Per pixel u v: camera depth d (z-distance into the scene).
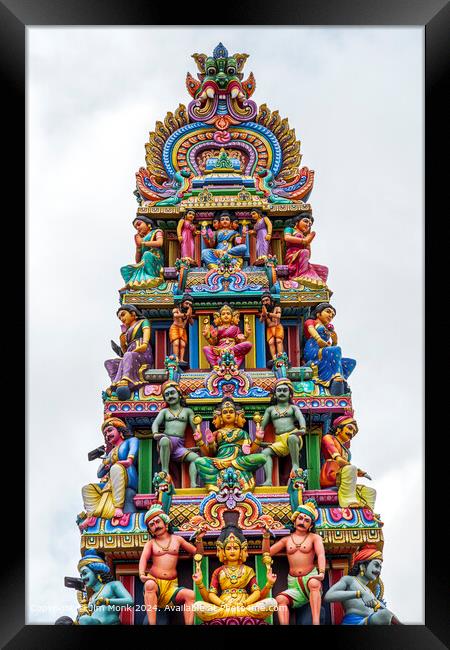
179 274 20.58
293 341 20.50
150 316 20.67
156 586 17.64
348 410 19.33
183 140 22.16
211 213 21.47
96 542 18.05
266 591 17.58
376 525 18.19
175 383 19.33
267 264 20.70
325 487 18.94
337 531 18.09
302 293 20.47
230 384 19.38
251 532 18.02
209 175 21.83
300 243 21.16
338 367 19.66
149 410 19.28
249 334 20.36
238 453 18.86
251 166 22.02
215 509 18.20
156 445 19.34
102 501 18.44
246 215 21.48
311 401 19.31
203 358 20.22
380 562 18.16
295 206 21.44
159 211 21.44
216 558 18.14
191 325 20.47
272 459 18.91
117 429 19.27
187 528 18.16
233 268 20.72
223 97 22.36
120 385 19.41
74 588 18.53
